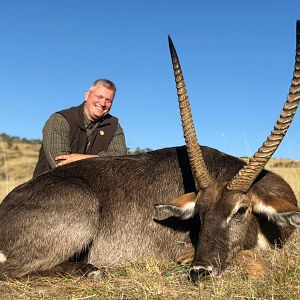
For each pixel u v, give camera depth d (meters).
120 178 2.32
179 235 2.29
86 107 2.81
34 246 2.15
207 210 1.99
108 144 2.88
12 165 15.17
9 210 2.20
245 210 2.00
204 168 2.05
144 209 2.29
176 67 2.06
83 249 2.22
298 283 1.85
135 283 1.96
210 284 1.89
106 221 2.26
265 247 2.22
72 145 2.79
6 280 2.07
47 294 1.91
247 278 1.93
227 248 1.96
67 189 2.22
